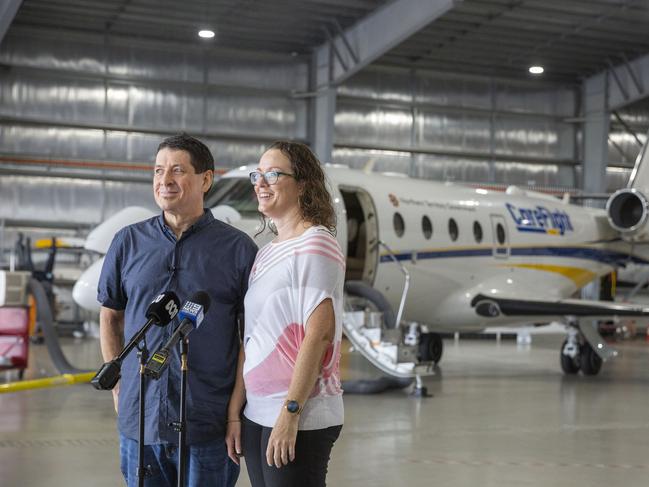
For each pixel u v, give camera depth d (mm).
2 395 9992
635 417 9250
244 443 3213
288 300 3094
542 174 24219
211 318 3357
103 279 3502
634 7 18531
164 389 3289
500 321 13742
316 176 3227
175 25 19812
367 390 10844
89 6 18625
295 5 18641
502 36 20797
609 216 14695
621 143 25047
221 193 11070
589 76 23969
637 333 25328
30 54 19641
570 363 13836
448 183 13914
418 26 17609
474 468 6480
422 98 23047
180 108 20812
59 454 6680
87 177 20219
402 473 6254
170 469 3369
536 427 8469
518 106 24047
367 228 11609
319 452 3059
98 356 14844
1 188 19719
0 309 11008
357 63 19516
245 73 21375
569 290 15617
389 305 11156
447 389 11516
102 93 20219
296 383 2977
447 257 12742
